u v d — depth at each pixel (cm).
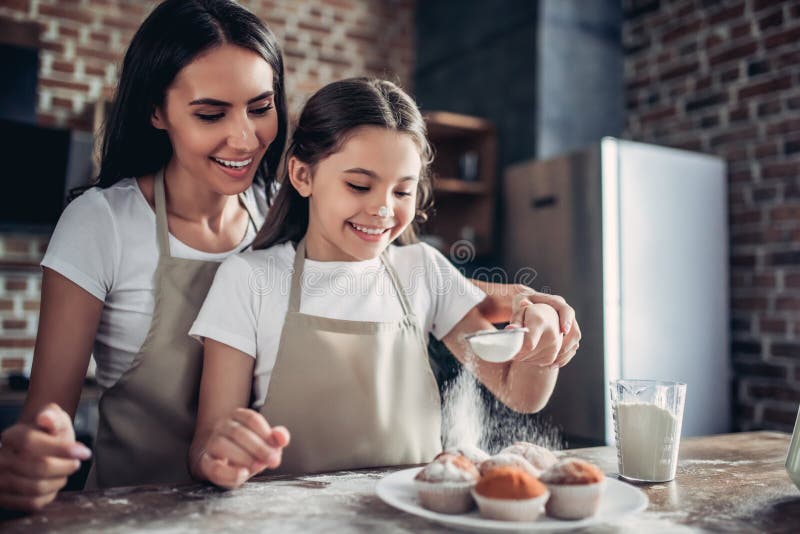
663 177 264
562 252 273
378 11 382
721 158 280
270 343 103
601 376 249
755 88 268
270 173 121
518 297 112
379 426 103
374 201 97
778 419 258
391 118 98
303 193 107
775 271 261
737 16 276
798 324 253
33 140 269
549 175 281
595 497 72
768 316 263
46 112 303
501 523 68
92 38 312
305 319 103
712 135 285
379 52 382
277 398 100
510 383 117
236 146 98
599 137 322
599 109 322
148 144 110
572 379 260
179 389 108
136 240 108
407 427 106
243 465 79
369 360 105
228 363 99
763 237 265
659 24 311
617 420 95
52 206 271
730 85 278
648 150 262
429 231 309
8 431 73
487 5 342
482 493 71
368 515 75
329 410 101
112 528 69
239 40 98
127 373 108
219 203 115
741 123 273
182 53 96
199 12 98
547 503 74
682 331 263
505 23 330
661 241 261
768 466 101
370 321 109
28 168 269
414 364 110
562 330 103
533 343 95
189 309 109
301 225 115
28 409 94
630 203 257
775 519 76
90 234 103
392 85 108
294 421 100
